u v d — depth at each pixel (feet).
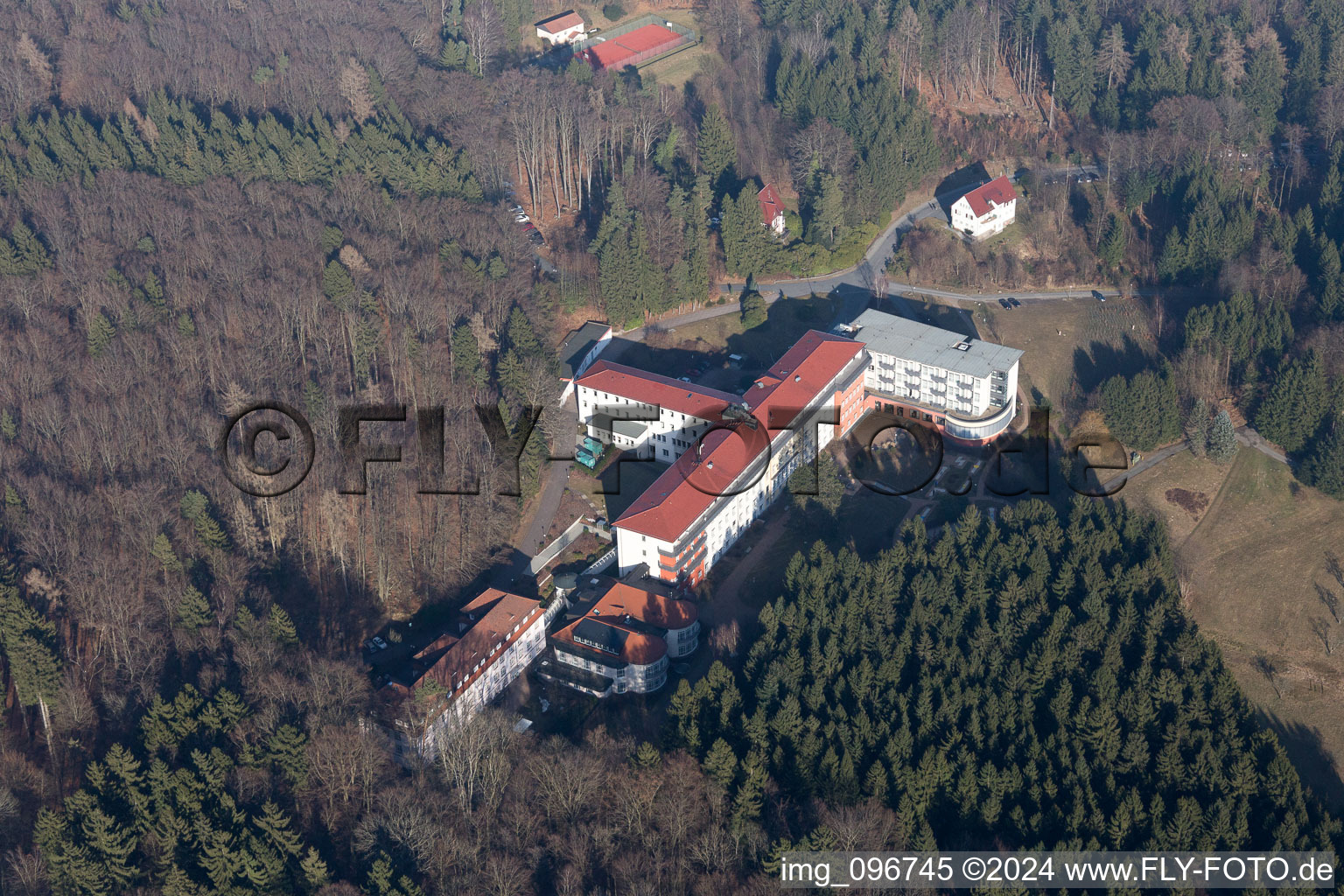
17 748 636.07
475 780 617.21
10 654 631.56
